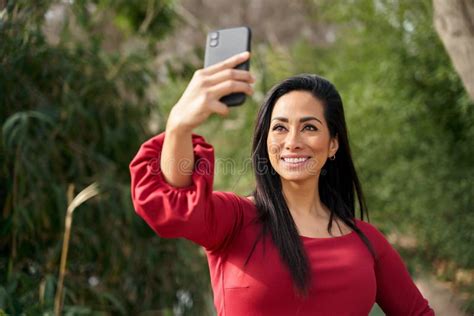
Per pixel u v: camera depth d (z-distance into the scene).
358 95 7.03
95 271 3.95
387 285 2.01
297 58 8.48
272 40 10.30
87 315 3.48
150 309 4.05
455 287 6.53
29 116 3.44
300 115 1.76
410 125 7.02
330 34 10.52
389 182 6.99
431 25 6.41
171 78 5.05
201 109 1.33
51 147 3.63
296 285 1.64
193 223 1.47
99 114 3.99
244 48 1.41
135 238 3.93
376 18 6.96
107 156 4.07
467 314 6.04
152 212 1.46
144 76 4.34
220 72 1.33
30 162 3.46
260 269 1.67
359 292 1.74
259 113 1.83
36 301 3.40
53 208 3.60
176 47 7.06
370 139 7.04
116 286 3.97
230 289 1.68
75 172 3.81
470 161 6.96
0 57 3.53
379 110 7.04
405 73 6.88
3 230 3.45
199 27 5.96
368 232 1.96
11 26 3.50
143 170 1.50
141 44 5.11
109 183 3.76
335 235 1.85
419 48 6.69
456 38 3.33
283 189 1.85
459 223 6.78
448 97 6.84
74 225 3.63
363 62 7.23
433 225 6.89
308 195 1.86
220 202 1.66
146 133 4.29
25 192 3.51
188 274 4.17
